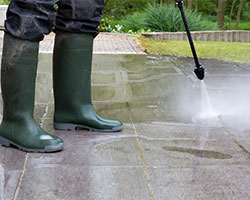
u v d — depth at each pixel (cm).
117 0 1630
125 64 506
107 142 232
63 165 197
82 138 238
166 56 589
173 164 200
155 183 179
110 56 569
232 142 236
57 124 255
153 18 1148
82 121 251
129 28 1184
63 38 236
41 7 200
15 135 217
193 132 254
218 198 167
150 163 201
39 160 203
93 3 231
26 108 216
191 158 209
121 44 749
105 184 177
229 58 580
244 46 744
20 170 190
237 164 202
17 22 199
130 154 213
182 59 562
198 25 1147
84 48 238
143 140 237
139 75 442
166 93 369
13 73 207
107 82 407
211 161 205
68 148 221
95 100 340
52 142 214
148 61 534
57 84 248
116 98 349
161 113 302
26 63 207
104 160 204
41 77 420
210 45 752
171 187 175
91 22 236
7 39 205
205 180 183
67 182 178
